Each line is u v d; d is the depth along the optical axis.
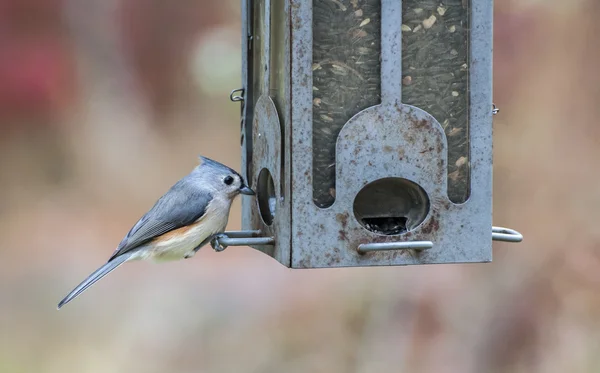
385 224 7.69
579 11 12.75
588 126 12.63
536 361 11.81
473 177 7.60
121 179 16.20
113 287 13.86
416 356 11.92
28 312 13.49
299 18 7.28
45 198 15.89
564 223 12.36
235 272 14.10
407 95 7.62
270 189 8.34
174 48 16.00
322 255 7.38
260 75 8.48
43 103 15.27
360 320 12.25
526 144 12.63
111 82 16.17
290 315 12.58
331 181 7.46
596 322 11.91
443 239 7.54
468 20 7.64
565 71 12.71
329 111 7.46
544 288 12.11
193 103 16.23
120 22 16.02
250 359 12.35
